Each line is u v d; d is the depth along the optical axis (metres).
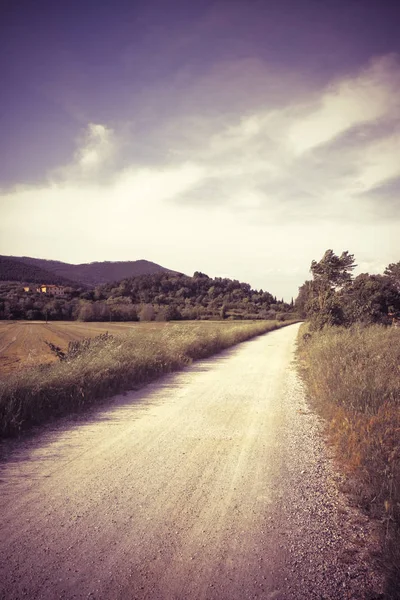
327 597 2.41
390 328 16.66
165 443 5.40
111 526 3.22
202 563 2.73
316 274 23.00
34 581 2.53
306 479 4.21
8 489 3.93
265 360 15.56
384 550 2.84
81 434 5.79
